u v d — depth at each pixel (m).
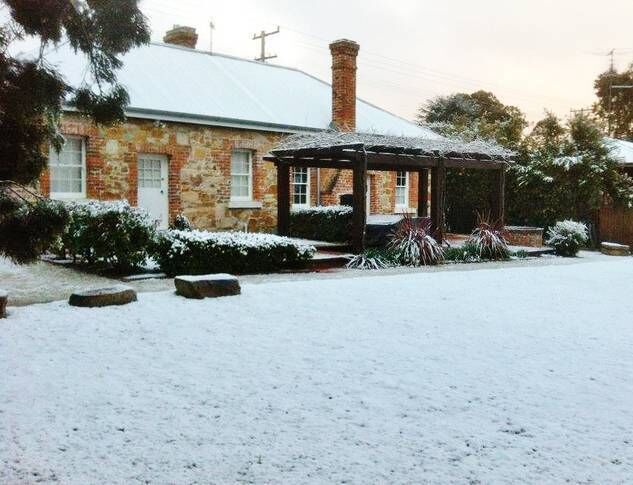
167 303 6.63
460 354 4.94
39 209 5.98
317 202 18.55
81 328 5.45
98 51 6.55
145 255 9.95
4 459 2.87
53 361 4.48
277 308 6.57
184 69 17.86
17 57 5.83
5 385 3.91
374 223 14.23
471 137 21.59
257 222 16.86
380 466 2.86
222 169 15.98
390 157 12.88
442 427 3.37
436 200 13.92
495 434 3.28
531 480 2.75
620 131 48.88
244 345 5.05
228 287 7.14
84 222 10.07
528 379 4.29
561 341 5.48
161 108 14.58
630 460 2.98
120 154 14.15
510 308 7.07
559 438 3.24
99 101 6.65
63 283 9.01
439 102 37.88
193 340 5.17
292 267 11.56
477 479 2.75
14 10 5.57
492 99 40.88
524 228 17.36
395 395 3.89
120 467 2.81
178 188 15.17
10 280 9.23
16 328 5.37
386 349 5.03
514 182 19.00
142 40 6.53
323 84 22.41
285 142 13.72
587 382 4.25
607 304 7.59
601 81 49.59
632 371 4.56
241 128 16.16
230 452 2.99
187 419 3.42
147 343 5.05
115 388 3.92
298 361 4.62
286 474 2.77
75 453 2.96
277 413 3.54
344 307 6.75
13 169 6.17
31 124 6.21
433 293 7.94
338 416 3.51
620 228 18.95
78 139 13.73
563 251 16.20
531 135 19.67
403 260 12.53
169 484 2.66
